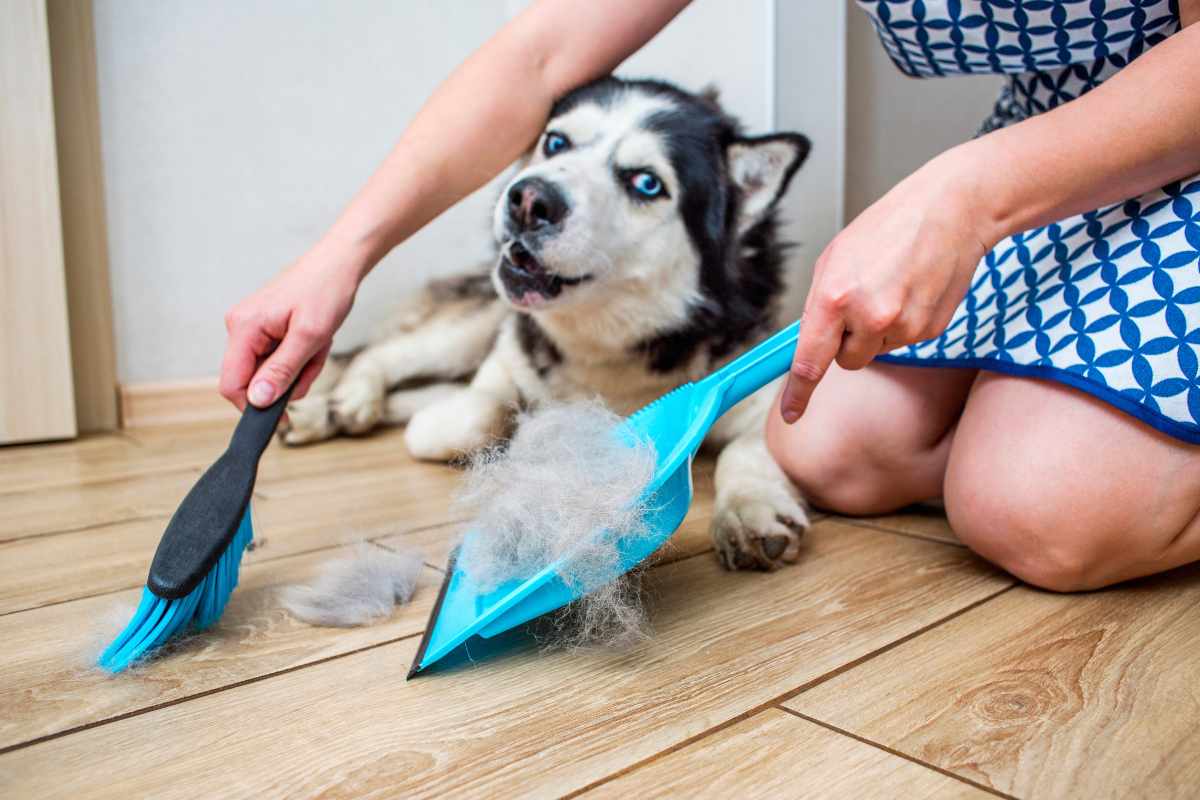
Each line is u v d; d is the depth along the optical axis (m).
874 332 0.64
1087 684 0.63
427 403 1.84
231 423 1.95
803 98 1.68
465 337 1.87
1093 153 0.68
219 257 1.97
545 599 0.66
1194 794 0.49
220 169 1.94
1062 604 0.79
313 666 0.69
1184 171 0.74
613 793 0.51
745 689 0.64
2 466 1.50
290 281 0.84
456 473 1.40
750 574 0.90
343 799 0.51
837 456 1.06
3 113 1.62
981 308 0.93
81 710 0.62
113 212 1.85
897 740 0.56
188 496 0.71
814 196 1.74
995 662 0.67
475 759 0.55
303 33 1.97
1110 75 0.88
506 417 1.46
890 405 1.03
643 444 0.71
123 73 1.82
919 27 0.92
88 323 1.86
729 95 1.70
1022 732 0.57
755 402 1.38
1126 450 0.76
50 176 1.67
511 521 0.67
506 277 1.34
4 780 0.53
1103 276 0.80
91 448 1.67
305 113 2.01
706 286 1.46
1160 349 0.75
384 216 0.91
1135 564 0.79
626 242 1.35
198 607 0.74
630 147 1.34
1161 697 0.61
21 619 0.80
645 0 1.05
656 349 1.46
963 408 1.05
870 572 0.90
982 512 0.83
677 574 0.90
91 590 0.88
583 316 1.41
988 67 0.95
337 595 0.81
